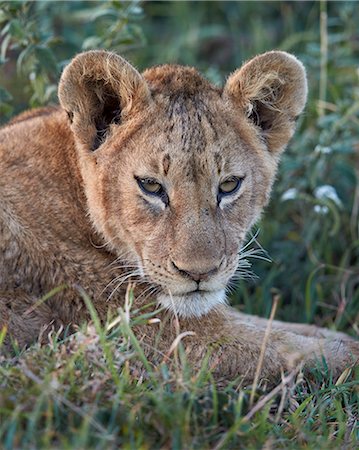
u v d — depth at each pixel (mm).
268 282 11766
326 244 12391
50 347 7883
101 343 7758
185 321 8875
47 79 11758
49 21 13922
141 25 16938
